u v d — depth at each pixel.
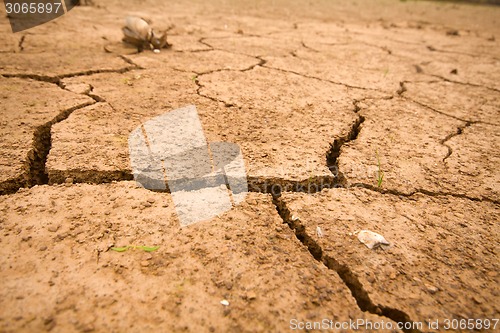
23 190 0.26
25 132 0.32
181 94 0.46
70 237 0.22
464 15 2.24
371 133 0.39
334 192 0.28
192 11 1.32
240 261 0.21
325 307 0.19
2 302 0.18
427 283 0.21
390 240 0.24
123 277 0.20
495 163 0.35
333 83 0.56
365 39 1.03
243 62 0.64
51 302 0.18
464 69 0.74
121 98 0.43
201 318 0.18
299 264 0.22
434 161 0.34
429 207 0.28
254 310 0.19
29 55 0.58
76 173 0.28
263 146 0.34
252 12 1.44
